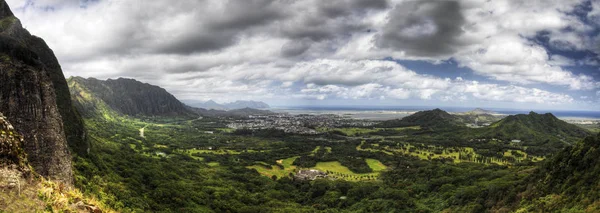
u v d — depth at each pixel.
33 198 26.72
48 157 51.34
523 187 105.12
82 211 30.86
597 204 68.25
